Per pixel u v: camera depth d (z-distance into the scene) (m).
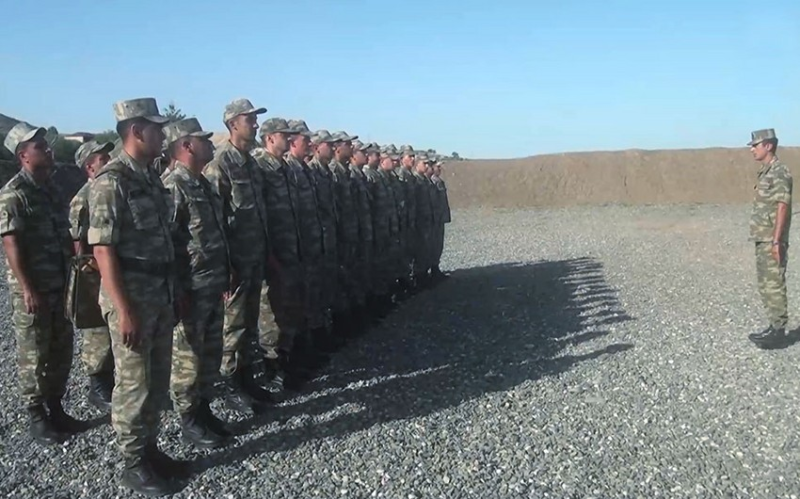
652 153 45.06
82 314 5.02
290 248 7.06
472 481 4.89
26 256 5.46
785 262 8.22
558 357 8.01
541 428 5.85
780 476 4.95
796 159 42.69
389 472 5.02
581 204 39.06
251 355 6.48
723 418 6.05
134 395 4.66
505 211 34.88
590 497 4.66
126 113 4.66
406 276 11.84
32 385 5.57
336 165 8.98
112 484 4.88
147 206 4.71
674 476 4.96
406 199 11.70
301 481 4.89
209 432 5.46
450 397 6.61
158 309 4.72
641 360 7.84
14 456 5.33
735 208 33.25
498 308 10.91
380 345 8.59
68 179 16.28
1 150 22.23
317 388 6.89
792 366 7.52
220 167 6.20
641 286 12.72
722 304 10.88
